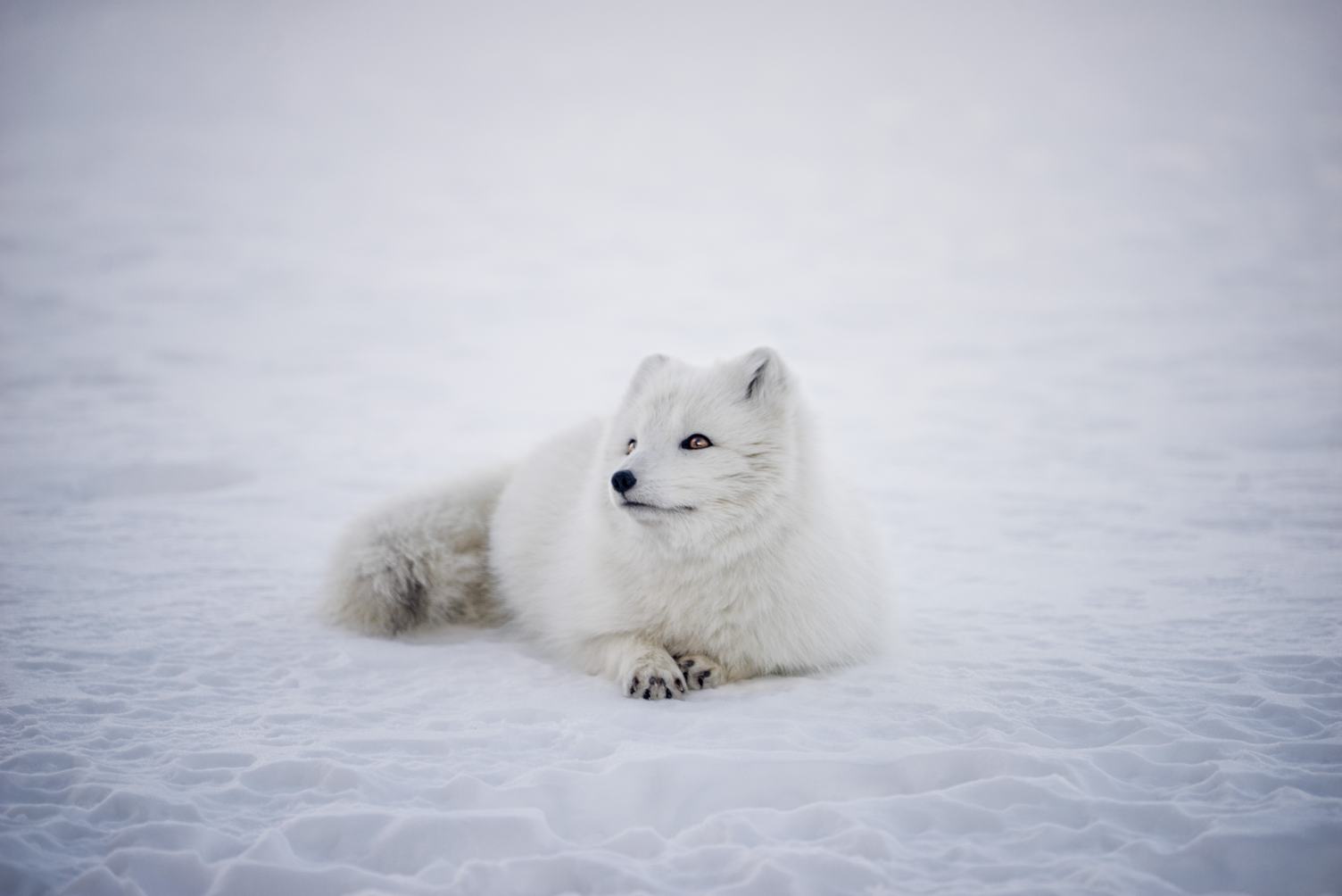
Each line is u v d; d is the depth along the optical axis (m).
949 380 19.08
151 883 2.76
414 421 14.91
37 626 5.42
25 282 31.83
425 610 5.60
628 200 78.81
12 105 132.38
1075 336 24.22
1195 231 46.03
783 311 30.66
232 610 5.89
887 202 73.25
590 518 4.84
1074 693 4.36
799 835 3.03
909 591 6.55
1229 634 5.27
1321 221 46.28
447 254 47.16
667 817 3.18
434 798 3.27
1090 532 8.23
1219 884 2.73
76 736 3.80
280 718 4.05
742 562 4.56
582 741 3.72
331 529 8.37
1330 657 4.72
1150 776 3.41
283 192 72.50
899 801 3.16
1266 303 27.33
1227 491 9.62
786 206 73.00
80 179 67.69
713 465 4.39
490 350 23.72
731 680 4.71
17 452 11.59
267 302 31.44
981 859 2.86
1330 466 10.62
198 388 17.66
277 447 12.66
